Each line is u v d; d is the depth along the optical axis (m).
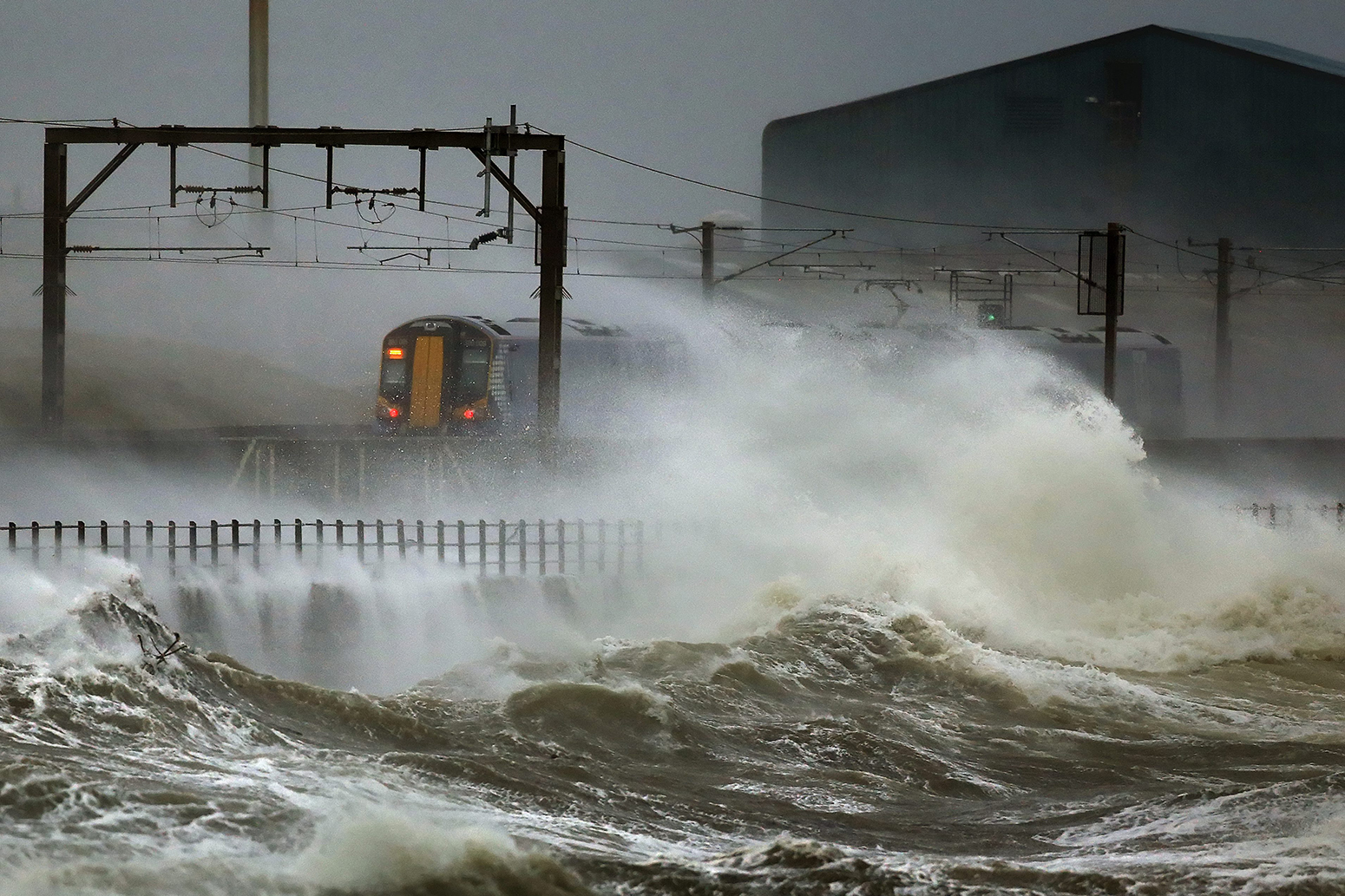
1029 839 44.78
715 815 45.66
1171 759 58.47
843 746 57.34
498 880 32.75
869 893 35.28
